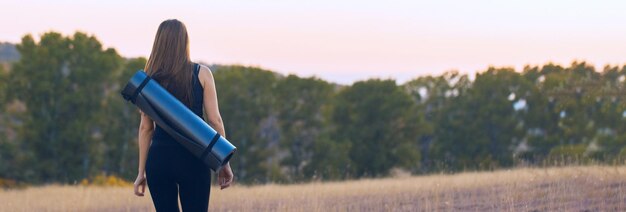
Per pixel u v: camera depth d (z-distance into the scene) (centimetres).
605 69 6412
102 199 1725
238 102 7038
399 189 1477
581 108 6781
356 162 7038
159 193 425
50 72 6281
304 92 7269
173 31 427
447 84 8506
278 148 7269
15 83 6247
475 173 1833
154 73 426
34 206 1608
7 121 6272
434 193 1316
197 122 412
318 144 6762
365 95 7212
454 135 7669
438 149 7744
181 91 425
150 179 424
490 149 7550
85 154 6212
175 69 425
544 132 7381
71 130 6106
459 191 1323
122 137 6425
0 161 5962
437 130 7912
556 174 1402
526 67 8056
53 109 6247
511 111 7512
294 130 7206
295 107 7244
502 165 7119
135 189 443
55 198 1855
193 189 423
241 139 6975
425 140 8300
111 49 6625
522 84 7494
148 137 436
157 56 427
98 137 6444
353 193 1495
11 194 2248
